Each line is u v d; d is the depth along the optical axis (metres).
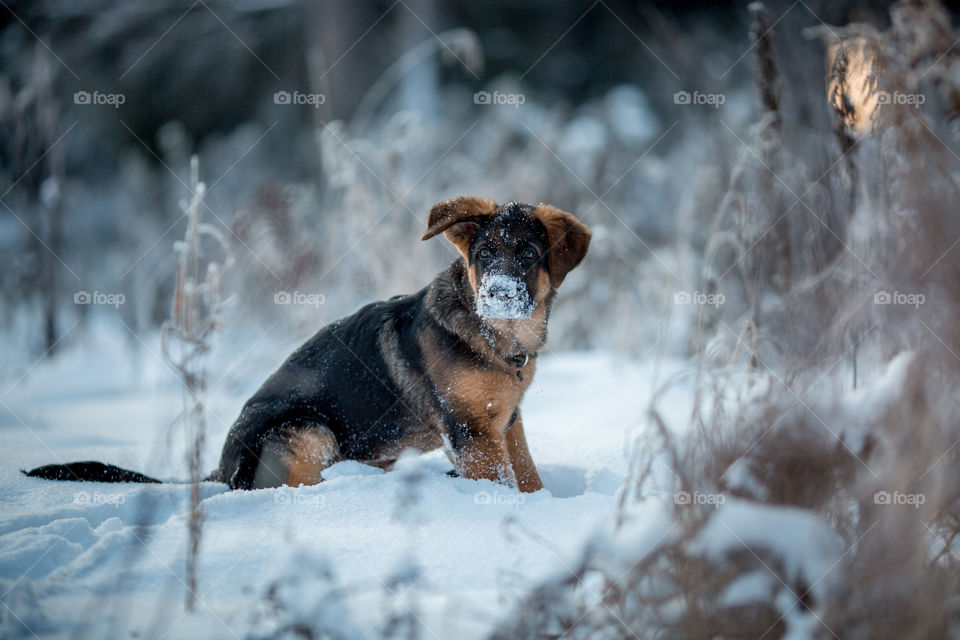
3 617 2.66
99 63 18.48
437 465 5.07
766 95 5.71
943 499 2.73
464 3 19.38
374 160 9.84
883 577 2.55
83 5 17.72
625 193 12.38
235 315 8.85
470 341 4.75
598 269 10.76
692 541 2.61
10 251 11.95
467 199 5.23
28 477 4.71
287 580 2.58
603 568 2.74
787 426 2.82
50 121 11.41
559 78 20.86
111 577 3.10
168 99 19.50
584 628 2.64
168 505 4.08
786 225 4.62
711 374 3.62
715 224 5.47
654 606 2.65
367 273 9.52
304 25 17.89
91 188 18.66
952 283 3.06
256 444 4.89
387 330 5.15
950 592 2.65
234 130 20.14
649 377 8.43
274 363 8.62
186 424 5.36
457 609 2.79
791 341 3.34
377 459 5.18
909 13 4.93
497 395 4.75
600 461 4.99
